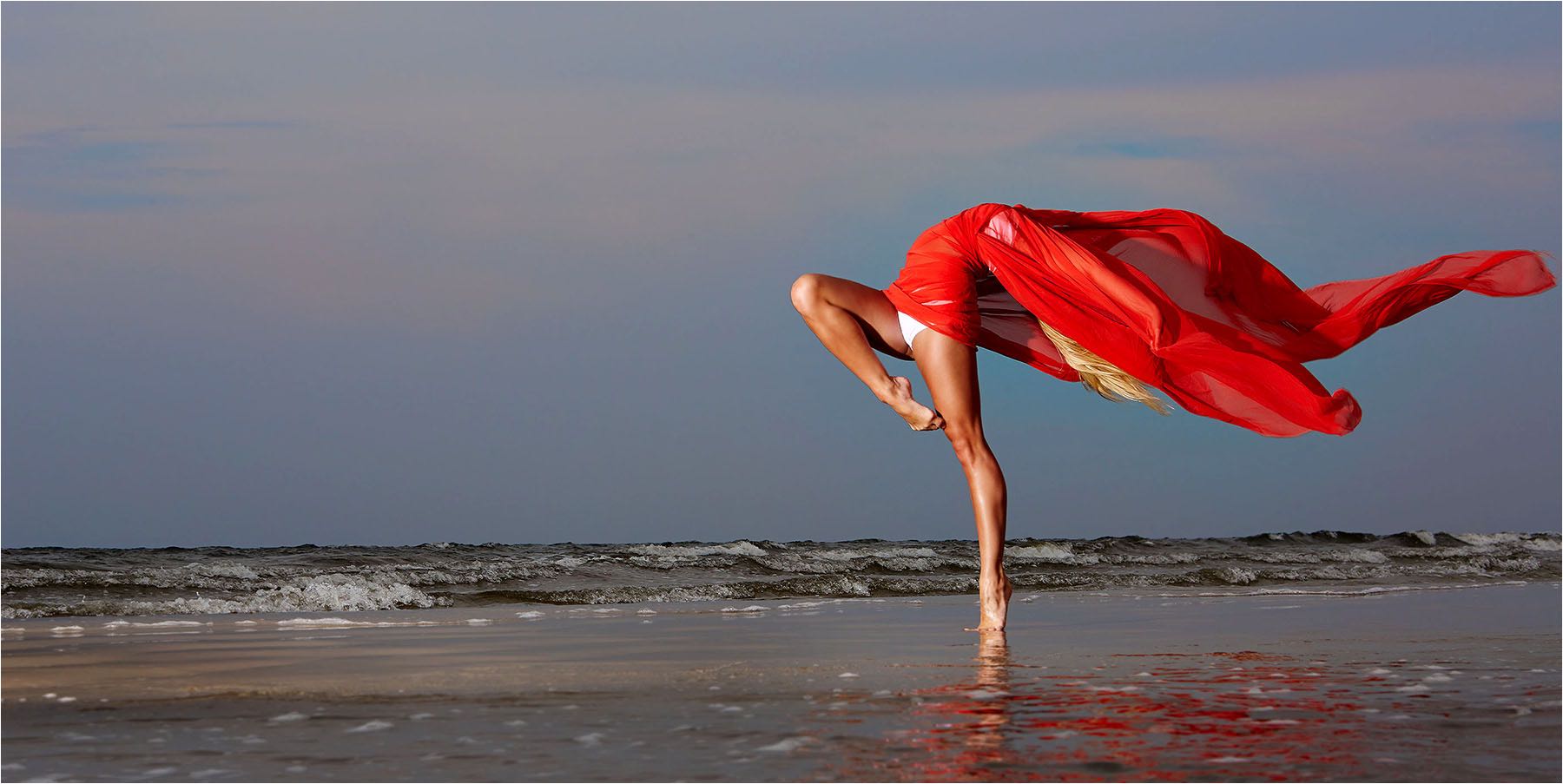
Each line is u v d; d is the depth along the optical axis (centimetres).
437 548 1962
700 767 321
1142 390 759
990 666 551
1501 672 515
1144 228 779
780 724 385
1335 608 966
